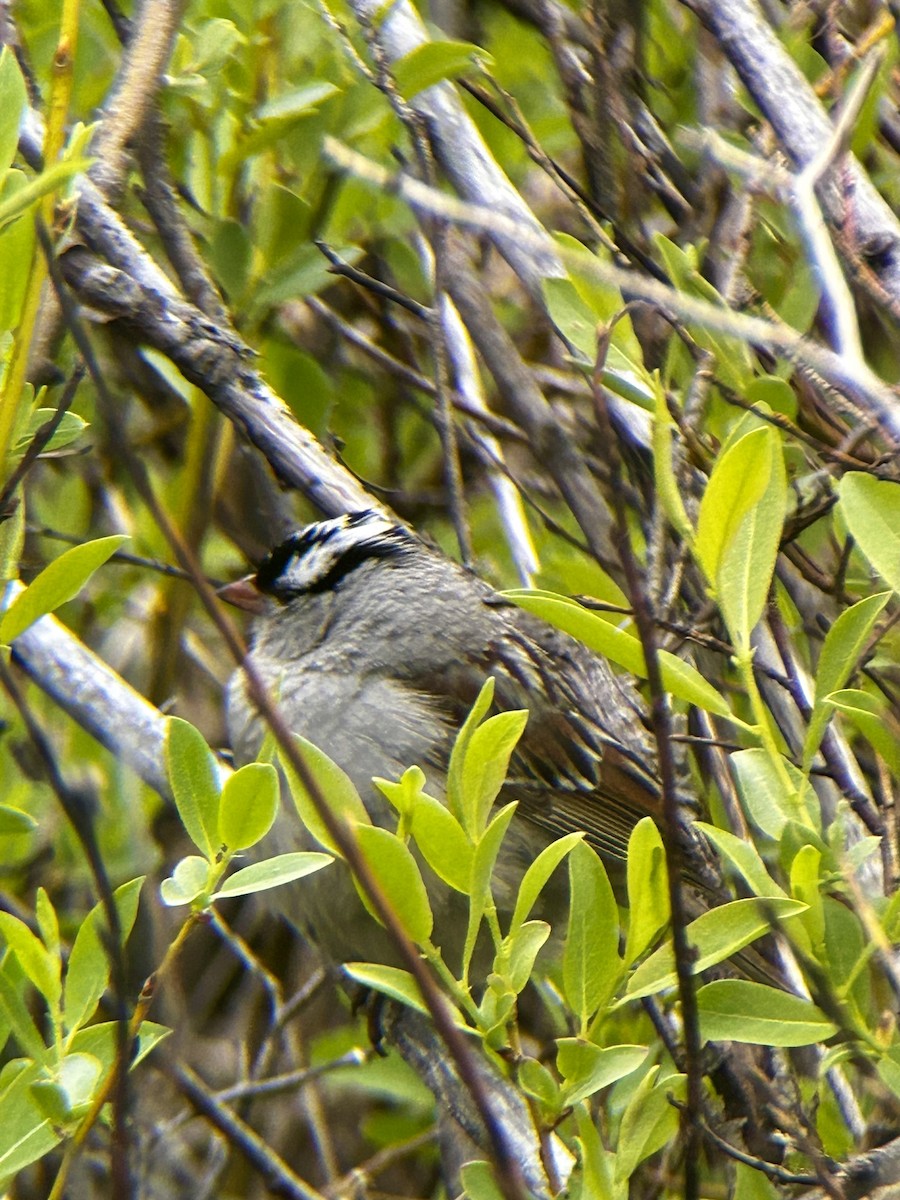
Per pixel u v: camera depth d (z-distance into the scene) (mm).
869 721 4730
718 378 6543
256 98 7758
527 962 4508
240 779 4559
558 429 7461
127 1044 4238
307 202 7598
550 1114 4477
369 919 6539
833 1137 5523
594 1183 4375
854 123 6133
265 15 7738
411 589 7312
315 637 7305
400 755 7012
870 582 6680
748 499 4457
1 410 4734
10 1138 4504
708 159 7402
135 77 6547
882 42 6570
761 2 7516
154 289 6586
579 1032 4828
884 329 6879
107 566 8977
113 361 9031
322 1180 7898
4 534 5012
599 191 7551
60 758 8133
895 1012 4844
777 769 4625
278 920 8828
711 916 4617
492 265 9320
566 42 7906
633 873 4582
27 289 4613
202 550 8141
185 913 8109
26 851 8164
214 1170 7340
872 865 5633
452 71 6871
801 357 5297
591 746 7293
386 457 9211
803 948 4539
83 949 4699
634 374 5680
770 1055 6094
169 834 8305
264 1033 8711
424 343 9297
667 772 4270
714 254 7367
